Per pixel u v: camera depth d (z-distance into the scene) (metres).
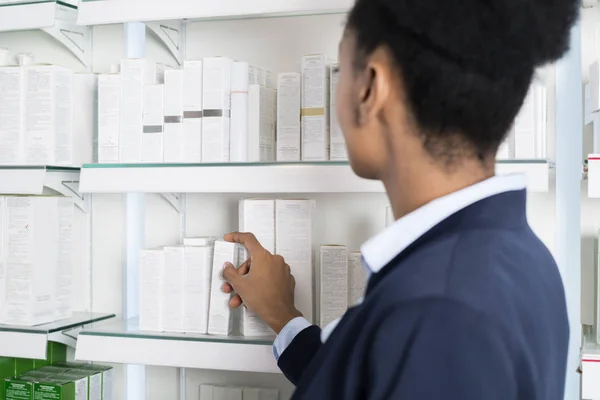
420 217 0.67
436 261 0.61
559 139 1.57
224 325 1.53
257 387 1.81
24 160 1.66
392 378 0.58
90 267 1.91
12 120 1.65
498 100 0.66
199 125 1.54
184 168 1.50
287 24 1.80
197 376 1.87
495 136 0.68
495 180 0.68
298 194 1.79
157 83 1.64
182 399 1.86
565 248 1.57
